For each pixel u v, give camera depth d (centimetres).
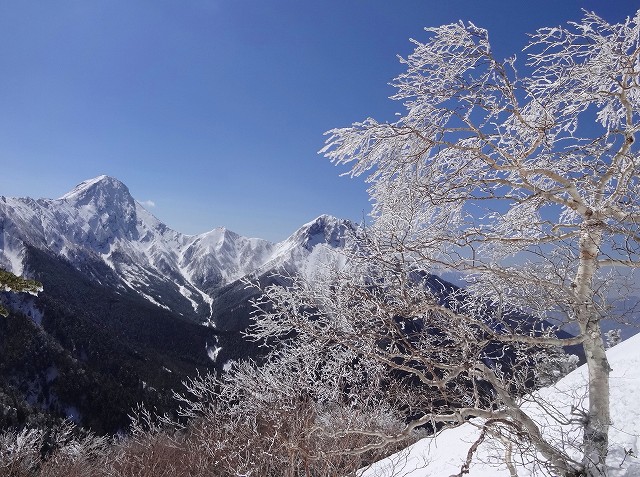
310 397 688
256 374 715
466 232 445
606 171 437
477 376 449
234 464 807
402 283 416
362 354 477
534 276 439
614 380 689
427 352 443
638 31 440
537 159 495
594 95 452
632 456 487
